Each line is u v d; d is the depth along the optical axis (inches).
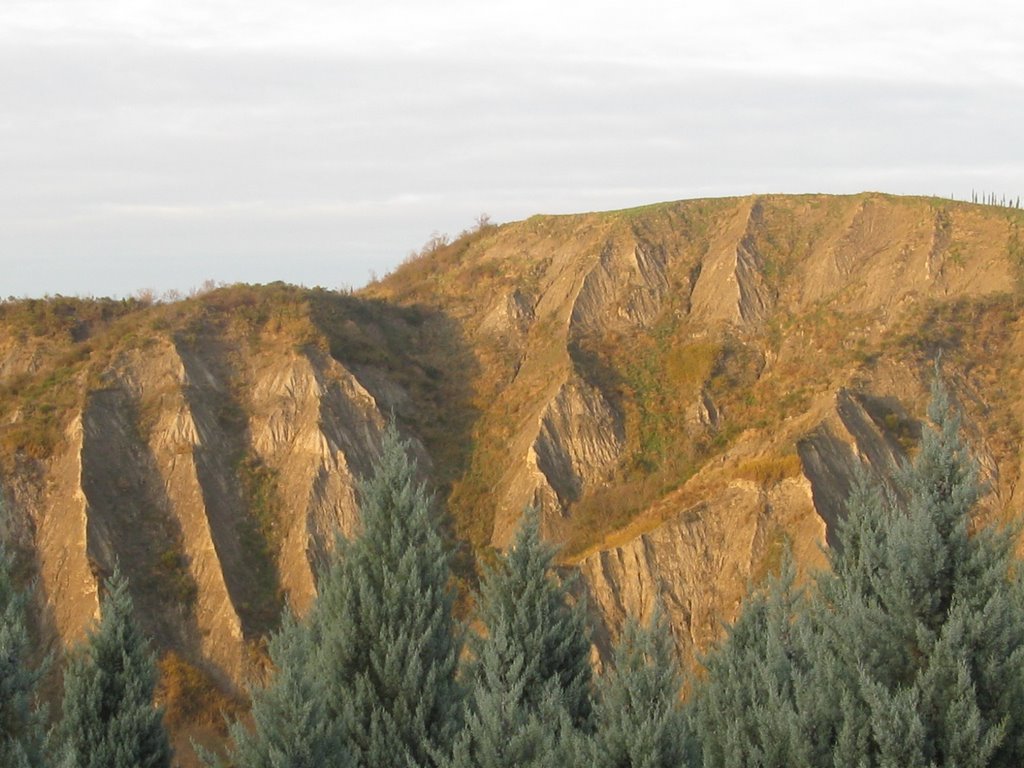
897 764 590.9
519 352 2201.0
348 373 1998.0
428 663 829.8
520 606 898.1
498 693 697.6
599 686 713.0
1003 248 2066.9
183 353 1968.5
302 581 1685.5
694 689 868.0
